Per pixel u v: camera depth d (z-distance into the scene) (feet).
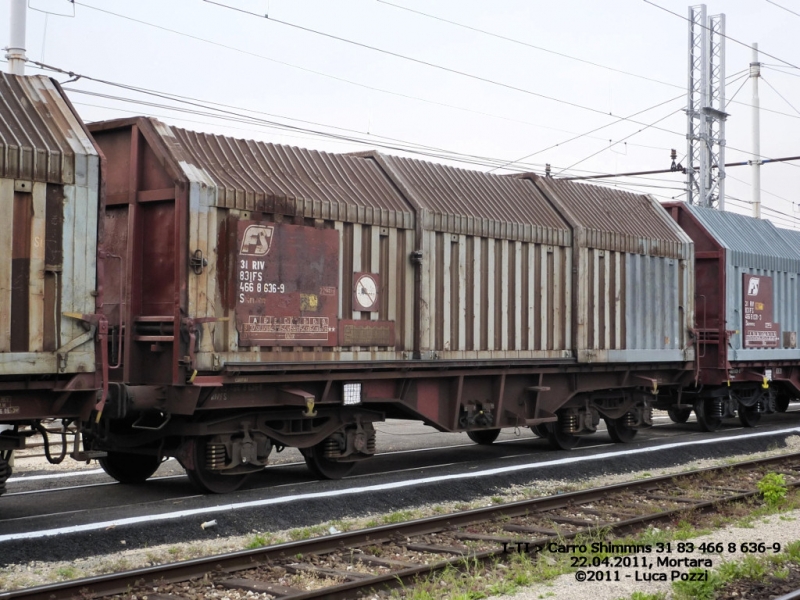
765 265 73.00
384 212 45.14
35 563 27.91
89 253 32.32
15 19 51.21
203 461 39.63
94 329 32.14
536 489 43.80
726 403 71.20
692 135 118.01
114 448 41.16
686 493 42.09
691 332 65.05
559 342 54.90
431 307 46.96
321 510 36.42
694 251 66.64
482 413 50.78
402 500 39.37
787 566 29.19
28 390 31.12
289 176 42.60
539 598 25.31
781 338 74.79
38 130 31.78
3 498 38.83
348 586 24.86
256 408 41.93
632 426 62.75
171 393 37.76
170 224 38.45
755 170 120.47
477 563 28.30
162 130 39.14
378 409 48.88
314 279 41.83
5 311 29.78
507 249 51.72
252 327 39.32
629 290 59.88
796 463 52.39
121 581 25.02
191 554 29.73
